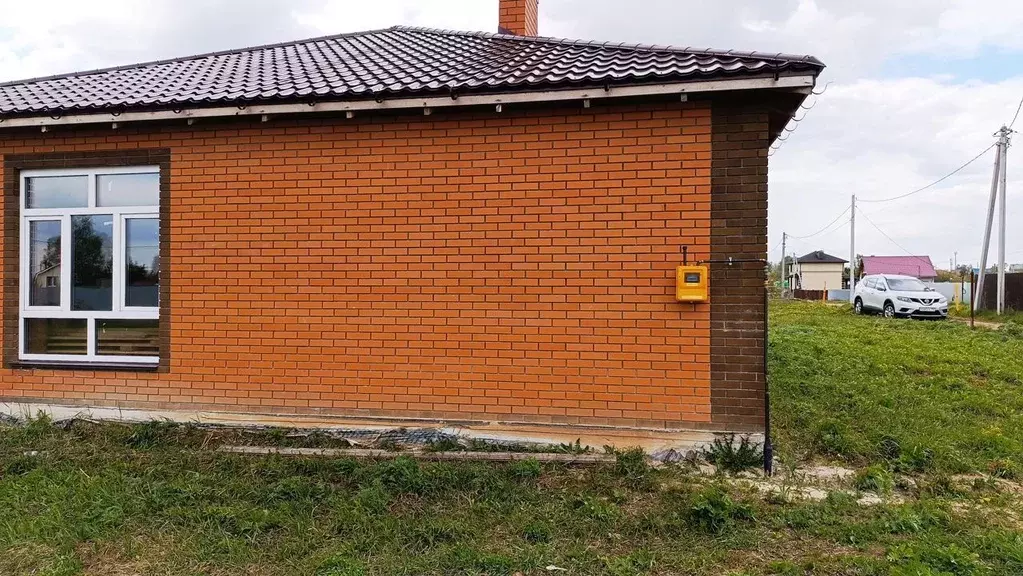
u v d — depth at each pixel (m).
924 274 47.94
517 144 5.11
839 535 3.63
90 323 5.90
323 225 5.38
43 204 6.00
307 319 5.41
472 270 5.18
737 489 4.32
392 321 5.29
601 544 3.58
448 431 5.16
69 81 6.98
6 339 5.94
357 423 5.30
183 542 3.56
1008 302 20.52
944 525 3.76
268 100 5.04
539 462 4.73
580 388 5.02
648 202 4.91
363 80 5.47
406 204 5.27
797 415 6.05
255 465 4.70
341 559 3.31
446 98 4.88
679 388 4.87
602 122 4.98
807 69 4.30
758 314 4.74
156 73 6.96
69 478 4.45
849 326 14.95
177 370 5.60
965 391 7.39
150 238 5.80
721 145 4.80
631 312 4.94
